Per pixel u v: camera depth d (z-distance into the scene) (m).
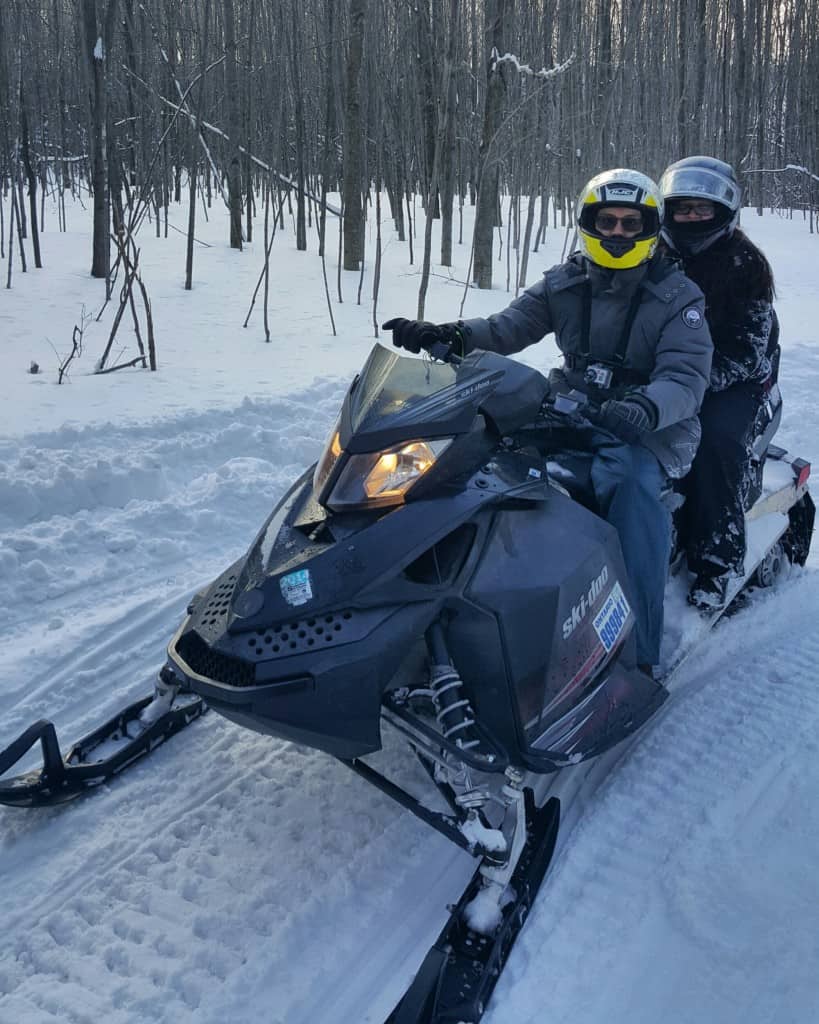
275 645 2.20
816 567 4.65
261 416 5.70
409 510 2.32
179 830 2.68
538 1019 2.09
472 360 2.63
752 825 2.74
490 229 11.14
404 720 2.34
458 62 10.86
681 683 3.57
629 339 3.09
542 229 13.96
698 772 3.00
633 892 2.48
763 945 2.30
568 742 2.56
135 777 2.90
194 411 5.57
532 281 11.90
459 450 2.41
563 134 12.68
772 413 3.92
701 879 2.52
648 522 2.96
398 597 2.26
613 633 2.72
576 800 2.88
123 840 2.63
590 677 2.65
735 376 3.51
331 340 8.13
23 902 2.41
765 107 26.22
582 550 2.60
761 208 24.78
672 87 16.44
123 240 7.74
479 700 2.44
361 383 2.53
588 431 3.07
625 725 2.77
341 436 2.42
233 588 2.41
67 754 2.85
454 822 2.29
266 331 7.99
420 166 13.06
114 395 6.05
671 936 2.33
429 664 2.45
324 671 2.15
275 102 11.61
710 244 3.56
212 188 20.11
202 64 8.88
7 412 5.55
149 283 10.34
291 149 14.25
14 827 2.68
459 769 2.29
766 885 2.50
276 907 2.40
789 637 3.93
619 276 3.01
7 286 9.63
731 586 3.56
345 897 2.45
